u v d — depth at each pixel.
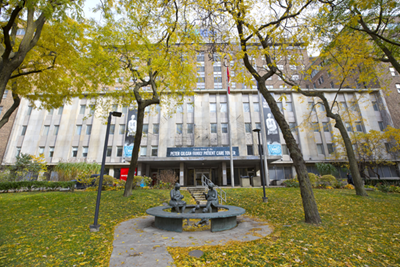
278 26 7.86
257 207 10.67
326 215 8.18
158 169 30.47
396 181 24.05
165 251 4.78
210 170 29.72
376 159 23.97
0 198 12.05
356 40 11.12
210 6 7.23
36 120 30.86
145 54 12.02
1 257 4.44
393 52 11.23
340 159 27.36
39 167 19.75
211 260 4.23
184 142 29.12
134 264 4.10
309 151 29.14
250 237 5.77
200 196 15.34
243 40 7.92
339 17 10.05
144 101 13.14
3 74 6.21
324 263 4.07
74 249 4.95
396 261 4.19
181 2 7.62
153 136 29.58
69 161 28.42
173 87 14.88
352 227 6.55
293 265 3.97
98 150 29.30
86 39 11.04
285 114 30.72
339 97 31.27
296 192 14.06
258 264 4.02
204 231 6.66
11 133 29.75
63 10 6.11
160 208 7.84
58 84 11.98
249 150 29.16
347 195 12.52
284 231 6.21
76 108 31.06
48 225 7.12
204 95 31.20
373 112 30.22
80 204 10.70
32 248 4.99
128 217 9.00
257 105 30.95
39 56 10.77
